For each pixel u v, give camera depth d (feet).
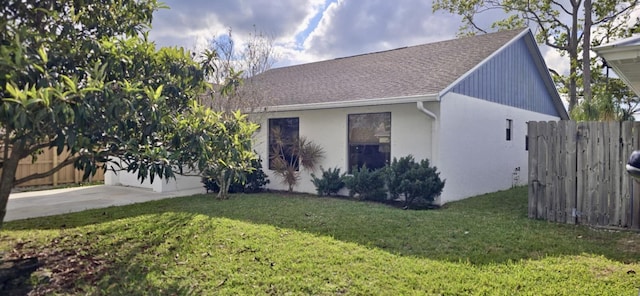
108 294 11.57
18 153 12.26
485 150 34.68
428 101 27.32
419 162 29.19
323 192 32.37
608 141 19.86
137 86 11.84
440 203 28.25
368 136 32.09
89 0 13.55
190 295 11.44
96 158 11.80
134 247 16.31
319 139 34.86
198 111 14.33
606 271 13.10
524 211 24.93
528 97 43.68
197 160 14.17
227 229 19.12
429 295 11.28
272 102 35.70
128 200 30.71
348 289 11.78
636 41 10.79
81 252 15.71
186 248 15.99
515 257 14.69
